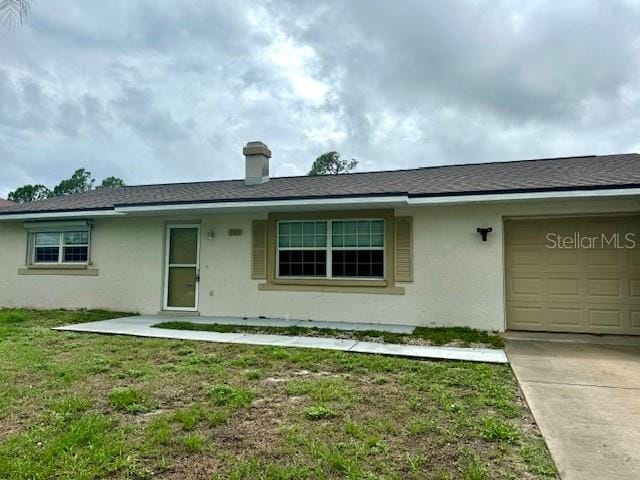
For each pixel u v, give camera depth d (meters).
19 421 3.68
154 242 10.58
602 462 2.96
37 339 7.27
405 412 3.92
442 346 6.77
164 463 2.94
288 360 5.84
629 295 7.60
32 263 11.80
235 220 9.98
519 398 4.36
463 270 8.30
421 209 8.62
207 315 10.01
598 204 7.62
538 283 8.06
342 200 8.23
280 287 9.49
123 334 7.71
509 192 7.43
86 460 2.95
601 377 5.09
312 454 3.08
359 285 8.92
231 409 3.98
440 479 2.74
